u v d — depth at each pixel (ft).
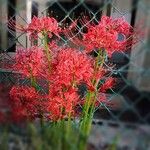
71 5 3.56
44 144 2.43
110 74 3.04
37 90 3.07
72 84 2.85
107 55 2.87
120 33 2.85
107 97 3.14
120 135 2.26
